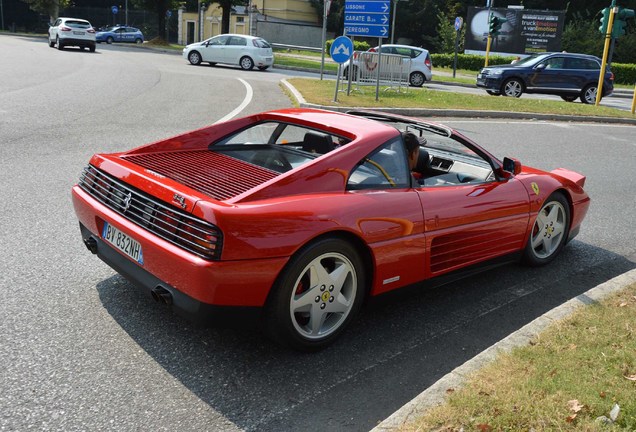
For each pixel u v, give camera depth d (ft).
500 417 9.33
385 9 51.80
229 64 91.09
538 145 39.55
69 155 27.53
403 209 12.60
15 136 30.89
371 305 12.80
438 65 128.98
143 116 39.32
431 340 12.96
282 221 10.63
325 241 11.19
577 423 9.25
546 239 17.56
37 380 10.44
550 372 10.75
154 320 12.84
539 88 72.18
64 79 57.31
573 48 152.05
